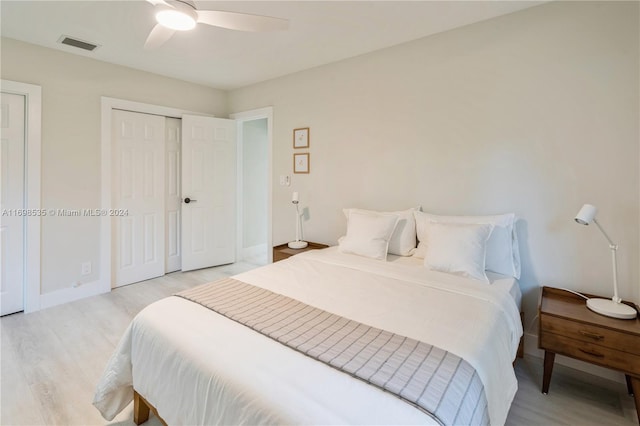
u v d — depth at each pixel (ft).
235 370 3.47
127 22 7.82
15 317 8.87
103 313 9.19
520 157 7.33
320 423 2.73
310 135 11.23
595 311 5.84
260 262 14.75
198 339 4.08
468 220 7.54
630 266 6.28
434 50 8.42
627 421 5.33
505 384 4.28
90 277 10.46
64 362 6.79
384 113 9.41
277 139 12.29
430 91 8.54
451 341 4.05
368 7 7.09
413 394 3.01
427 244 7.91
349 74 10.08
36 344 7.48
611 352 5.27
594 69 6.44
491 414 3.59
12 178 8.89
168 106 12.21
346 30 8.18
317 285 6.15
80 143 10.04
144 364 4.52
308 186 11.43
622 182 6.28
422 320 4.66
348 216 9.57
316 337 4.08
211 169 13.48
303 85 11.31
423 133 8.71
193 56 10.02
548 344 5.85
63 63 9.60
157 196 12.23
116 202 11.09
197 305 5.09
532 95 7.12
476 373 3.52
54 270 9.70
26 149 9.05
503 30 7.41
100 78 10.39
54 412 5.39
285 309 4.96
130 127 11.32
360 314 4.86
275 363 3.55
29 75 8.98
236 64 10.69
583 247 6.72
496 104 7.57
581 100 6.59
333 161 10.67
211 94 13.60
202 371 3.65
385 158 9.46
